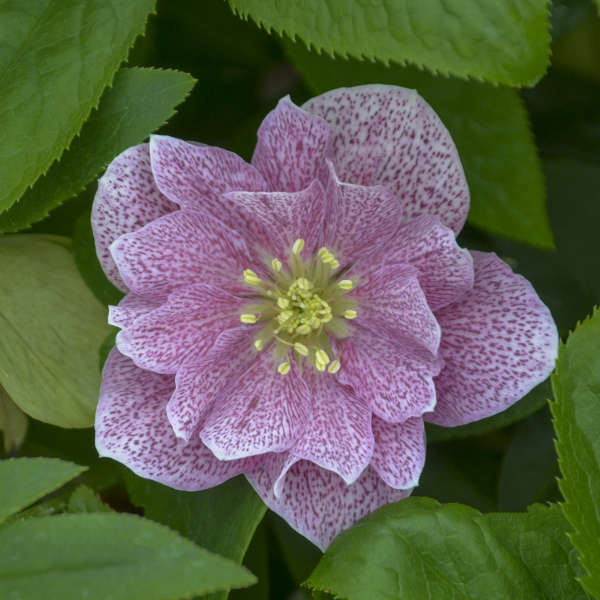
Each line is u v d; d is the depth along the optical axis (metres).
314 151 0.44
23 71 0.44
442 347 0.44
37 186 0.45
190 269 0.44
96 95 0.44
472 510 0.43
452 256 0.43
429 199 0.44
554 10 0.47
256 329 0.45
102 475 0.47
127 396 0.44
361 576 0.42
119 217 0.44
